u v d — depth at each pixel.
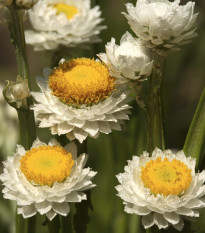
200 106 0.28
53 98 0.29
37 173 0.27
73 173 0.28
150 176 0.27
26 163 0.28
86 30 0.33
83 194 0.28
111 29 0.35
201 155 0.28
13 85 0.28
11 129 0.33
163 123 0.29
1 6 0.28
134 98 0.30
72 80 0.28
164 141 0.29
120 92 0.29
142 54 0.28
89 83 0.28
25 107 0.28
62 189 0.27
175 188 0.27
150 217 0.27
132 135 0.31
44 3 0.34
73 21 0.33
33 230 0.29
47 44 0.33
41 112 0.28
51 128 0.28
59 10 0.34
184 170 0.27
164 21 0.27
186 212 0.27
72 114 0.28
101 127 0.28
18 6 0.28
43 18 0.33
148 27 0.28
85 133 0.28
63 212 0.27
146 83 0.30
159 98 0.28
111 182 0.33
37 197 0.27
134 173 0.27
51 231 0.28
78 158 0.28
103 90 0.28
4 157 0.32
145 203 0.27
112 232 0.32
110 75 0.28
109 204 0.33
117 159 0.31
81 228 0.29
